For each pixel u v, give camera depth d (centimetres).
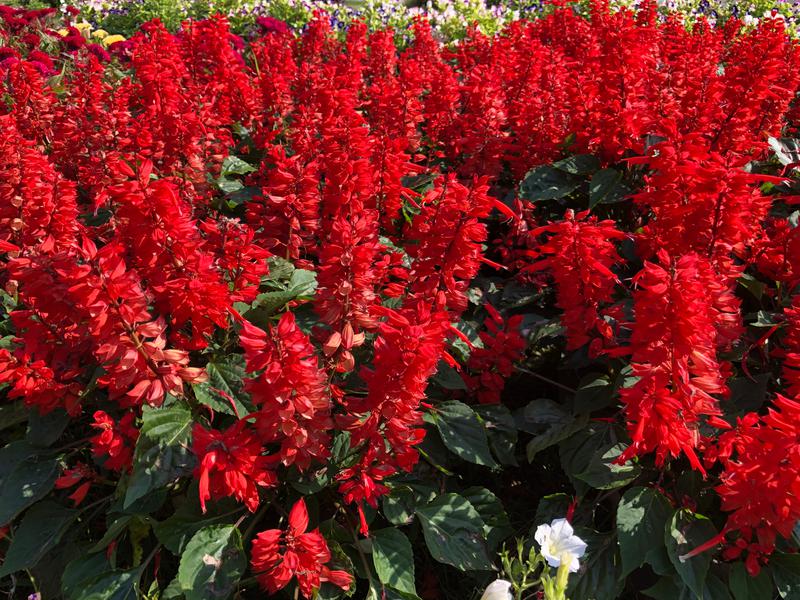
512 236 73
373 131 83
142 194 47
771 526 45
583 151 78
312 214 60
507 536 54
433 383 62
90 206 73
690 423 47
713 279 46
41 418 55
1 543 57
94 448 50
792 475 41
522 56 89
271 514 53
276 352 40
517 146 78
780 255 62
